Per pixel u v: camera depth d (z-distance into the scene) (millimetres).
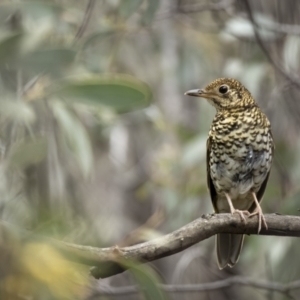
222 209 11094
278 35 13633
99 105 6453
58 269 3941
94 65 11000
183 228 7438
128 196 16578
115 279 15133
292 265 13258
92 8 10477
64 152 11609
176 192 13312
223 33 13953
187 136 13734
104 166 16188
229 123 10586
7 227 3994
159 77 15297
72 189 13172
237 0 13367
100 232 10820
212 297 16109
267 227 8219
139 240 11164
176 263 16156
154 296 5066
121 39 13070
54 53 6125
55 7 9828
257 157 10625
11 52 5871
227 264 9867
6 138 8148
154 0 11164
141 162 16672
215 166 10742
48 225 4312
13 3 7410
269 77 14422
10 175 9836
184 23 14891
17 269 3814
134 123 14227
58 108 9766
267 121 10789
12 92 7223
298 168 13781
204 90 10859
